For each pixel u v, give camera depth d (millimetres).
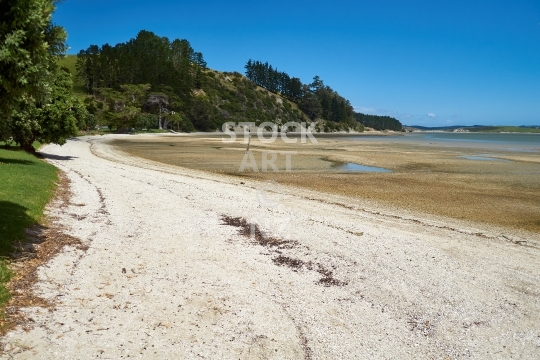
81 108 30234
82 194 16344
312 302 7984
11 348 5336
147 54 138625
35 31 6688
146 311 6934
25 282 7258
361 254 10984
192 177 25266
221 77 163500
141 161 34906
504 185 25484
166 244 10844
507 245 12555
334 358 6125
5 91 6930
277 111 156750
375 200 19641
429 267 10195
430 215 16688
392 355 6312
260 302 7781
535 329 7312
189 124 115375
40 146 37531
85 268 8445
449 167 35312
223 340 6305
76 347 5602
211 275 8930
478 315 7758
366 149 57688
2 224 9570
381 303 8109
